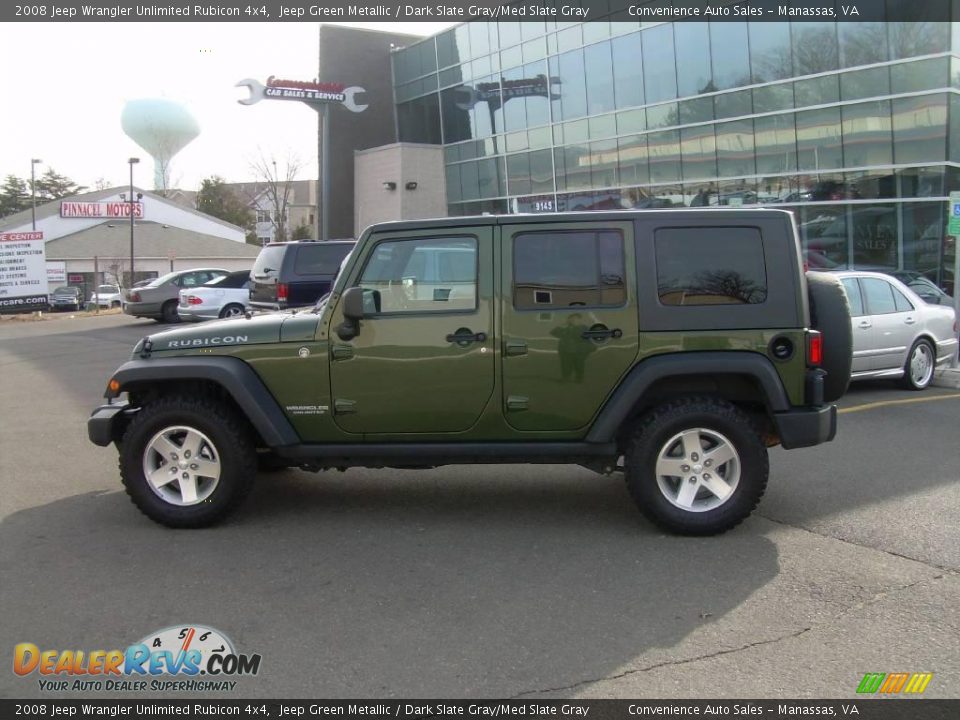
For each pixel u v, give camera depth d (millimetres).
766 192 23656
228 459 5406
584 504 6023
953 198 11891
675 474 5227
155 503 5469
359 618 4121
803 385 5195
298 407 5391
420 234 5320
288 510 5941
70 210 68562
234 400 5602
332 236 39438
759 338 5172
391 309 5340
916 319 10781
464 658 3707
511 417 5301
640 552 5004
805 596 4332
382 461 5465
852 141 21547
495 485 6555
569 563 4836
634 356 5195
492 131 33531
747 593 4375
